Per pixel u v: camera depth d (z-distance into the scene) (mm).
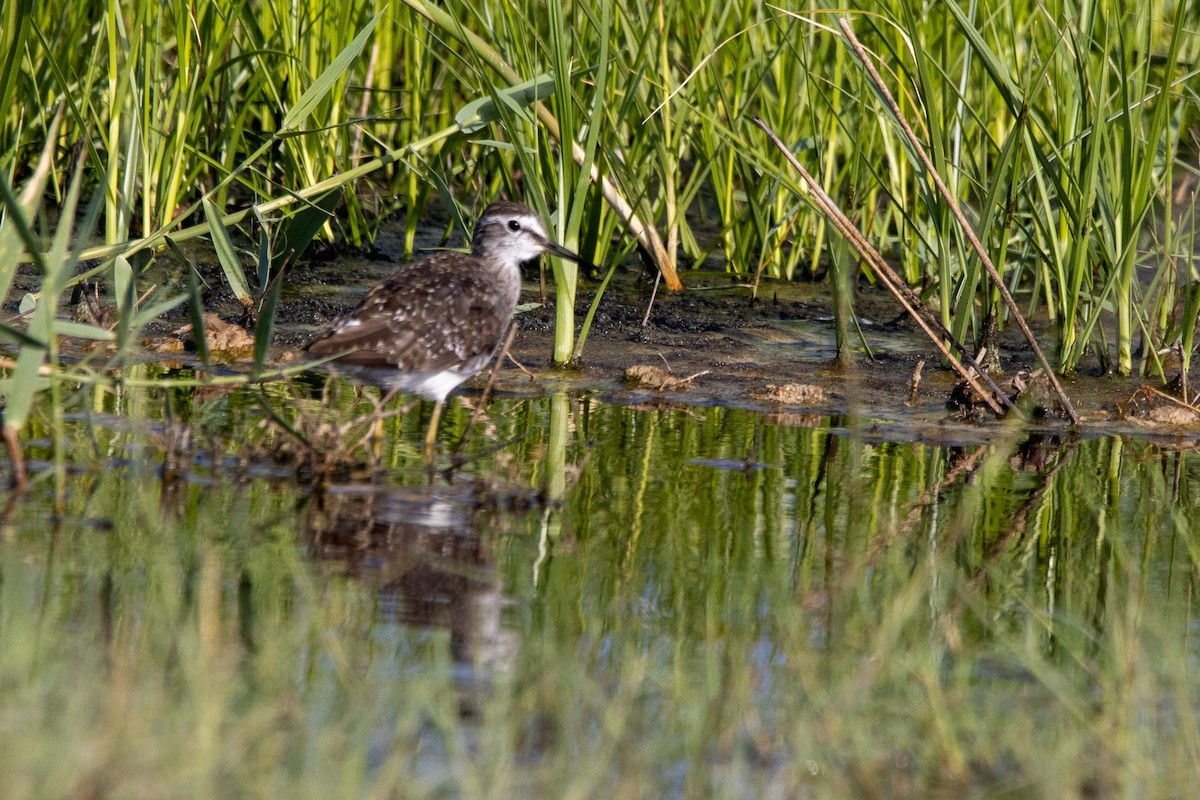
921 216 16234
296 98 16125
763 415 12547
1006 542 9312
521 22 14484
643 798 5750
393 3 17672
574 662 6902
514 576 8195
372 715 6164
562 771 5848
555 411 12453
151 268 15711
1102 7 13586
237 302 15414
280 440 10414
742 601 7922
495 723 6254
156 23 14977
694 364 14188
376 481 9961
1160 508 10133
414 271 12031
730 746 6238
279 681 6383
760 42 16672
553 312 15844
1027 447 11781
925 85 12797
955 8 12289
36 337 9289
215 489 9492
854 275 17328
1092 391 13461
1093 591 8422
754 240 17688
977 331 15031
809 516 9648
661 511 9609
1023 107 12266
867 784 5863
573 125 15148
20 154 17422
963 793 5926
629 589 8062
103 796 5254
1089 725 6398
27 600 7254
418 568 8227
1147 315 14508
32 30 15789
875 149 16094
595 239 16062
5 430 9109
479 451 10984
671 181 16500
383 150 17750
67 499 9086
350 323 11211
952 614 7973
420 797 5547
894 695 6781
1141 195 12977
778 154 16594
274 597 7582
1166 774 6074
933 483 10594
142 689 6137
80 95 16328
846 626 7574
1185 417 12656
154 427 11023
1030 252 15750
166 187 15352
